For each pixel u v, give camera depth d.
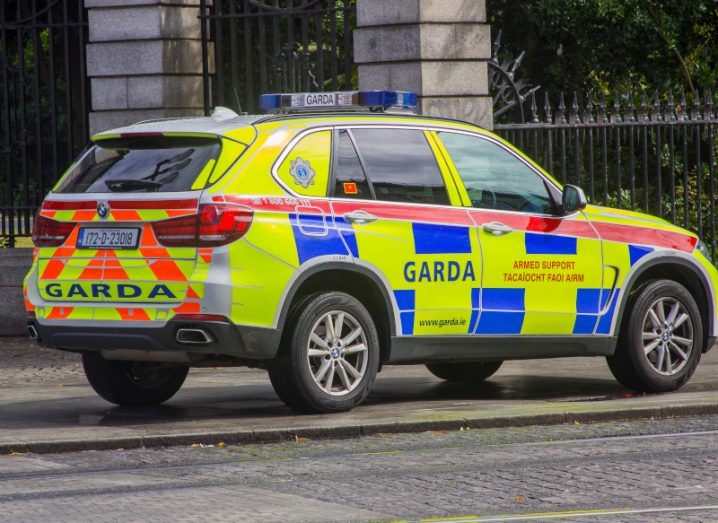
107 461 21.05
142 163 24.48
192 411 26.22
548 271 26.89
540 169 27.39
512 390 29.30
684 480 18.72
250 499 17.64
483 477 19.11
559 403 26.47
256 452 21.72
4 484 19.02
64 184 25.19
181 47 41.72
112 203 24.03
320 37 40.12
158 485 18.80
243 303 23.36
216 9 41.44
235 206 23.38
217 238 23.20
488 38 39.84
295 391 24.38
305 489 18.33
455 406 26.22
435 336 25.62
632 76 66.19
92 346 24.34
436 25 38.94
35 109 43.25
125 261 23.80
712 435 22.88
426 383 30.80
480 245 26.06
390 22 39.00
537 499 17.52
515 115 63.00
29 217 43.16
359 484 18.67
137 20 41.34
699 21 67.25
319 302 24.38
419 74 38.78
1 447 21.77
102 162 24.98
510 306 26.41
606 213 28.06
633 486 18.31
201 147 24.17
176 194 23.52
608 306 27.67
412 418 24.12
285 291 23.86
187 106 41.94
